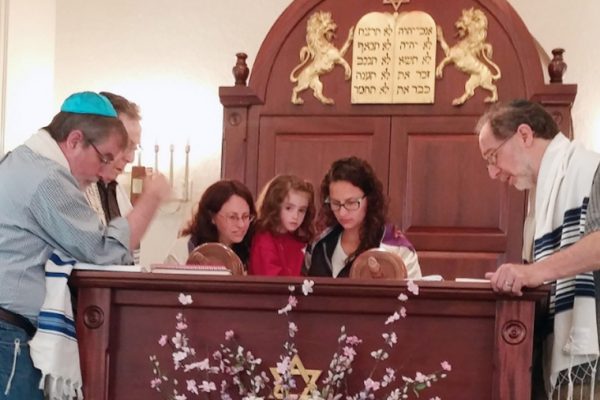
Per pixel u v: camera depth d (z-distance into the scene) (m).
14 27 6.85
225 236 4.61
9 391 3.55
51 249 3.71
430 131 6.14
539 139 4.01
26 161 3.75
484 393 3.49
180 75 7.15
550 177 3.88
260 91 6.27
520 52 6.05
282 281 3.53
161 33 7.20
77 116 3.86
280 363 3.47
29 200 3.67
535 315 3.66
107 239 3.73
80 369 3.63
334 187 4.40
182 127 7.08
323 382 3.53
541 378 3.87
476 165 6.08
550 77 6.08
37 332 3.60
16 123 6.86
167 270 3.70
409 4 6.21
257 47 7.11
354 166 4.44
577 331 3.59
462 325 3.51
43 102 7.14
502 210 6.03
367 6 6.24
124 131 3.94
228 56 7.14
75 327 3.63
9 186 3.70
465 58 6.12
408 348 3.53
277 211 4.57
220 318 3.62
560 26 6.74
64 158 3.84
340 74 6.24
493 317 3.49
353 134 6.21
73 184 3.75
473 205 6.07
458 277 6.05
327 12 6.26
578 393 3.62
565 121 5.95
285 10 6.30
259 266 4.55
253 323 3.60
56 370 3.55
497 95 6.07
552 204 3.83
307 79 6.25
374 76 6.20
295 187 4.59
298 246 4.61
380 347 3.54
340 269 4.44
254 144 6.27
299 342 3.57
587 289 3.61
